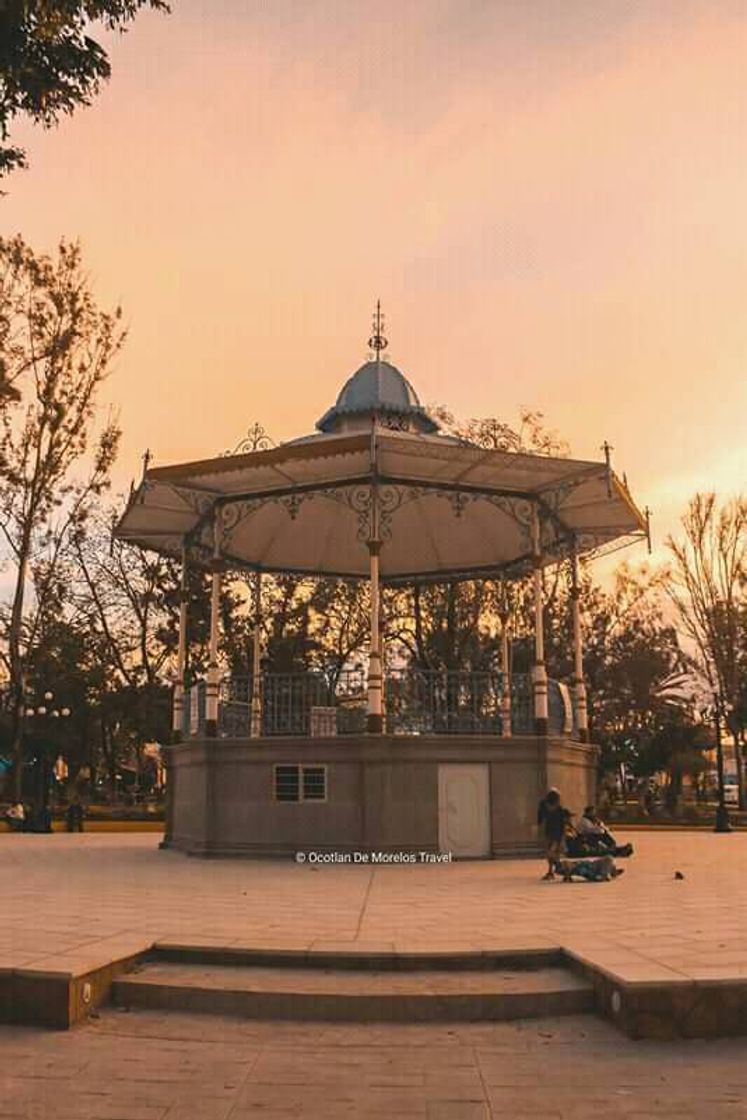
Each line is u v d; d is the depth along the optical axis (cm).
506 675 2116
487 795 1898
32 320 3897
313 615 4647
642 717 5091
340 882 1487
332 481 2052
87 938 959
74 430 3991
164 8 792
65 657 4759
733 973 790
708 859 1977
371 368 2359
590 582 4756
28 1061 700
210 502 2158
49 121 827
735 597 4969
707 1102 616
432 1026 803
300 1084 653
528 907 1203
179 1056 715
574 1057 715
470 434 3894
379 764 1847
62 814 4250
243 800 1923
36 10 740
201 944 935
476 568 2598
